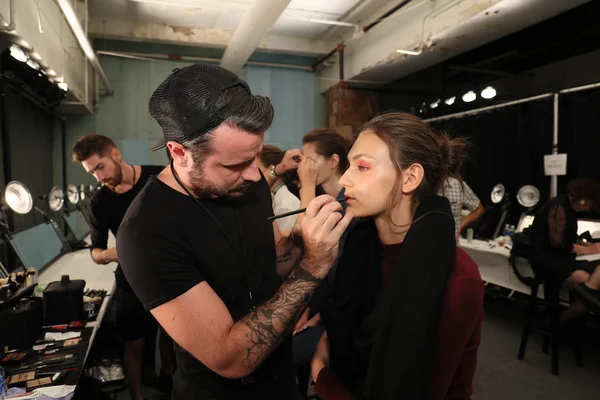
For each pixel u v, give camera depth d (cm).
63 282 151
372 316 77
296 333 130
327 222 69
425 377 68
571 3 297
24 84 287
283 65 582
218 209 80
